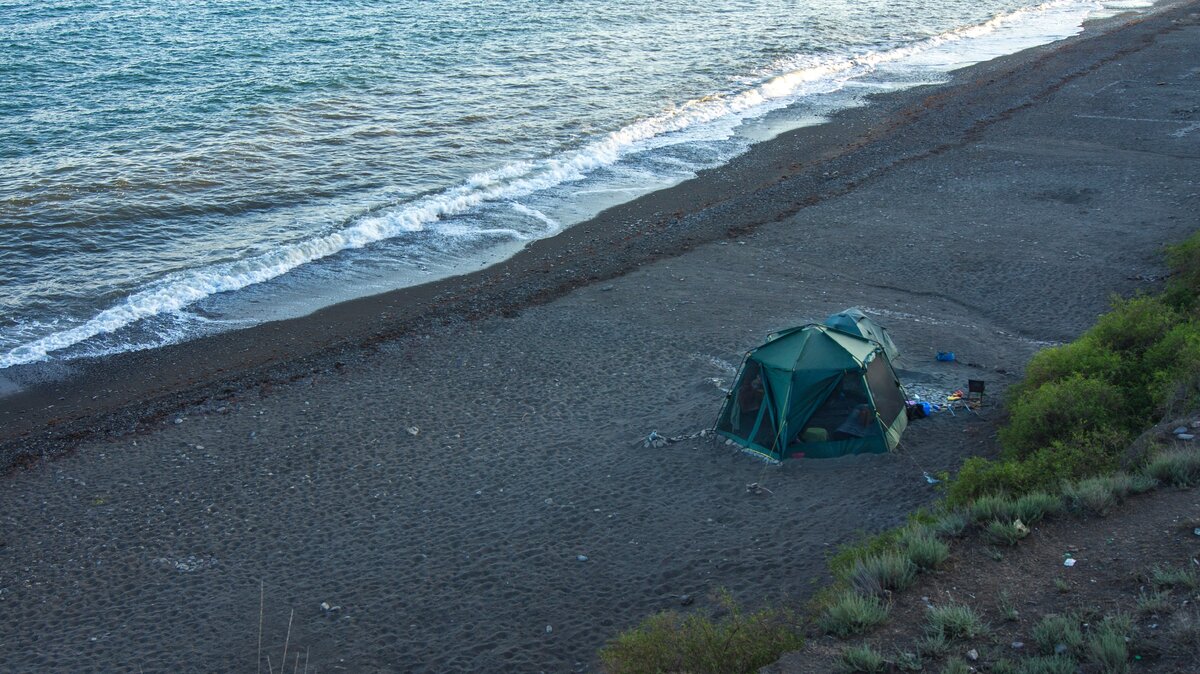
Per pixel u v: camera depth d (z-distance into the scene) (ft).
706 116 127.24
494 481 47.62
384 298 74.54
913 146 110.83
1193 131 109.81
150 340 67.41
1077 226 82.07
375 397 57.77
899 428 48.83
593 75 145.48
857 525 40.73
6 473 50.70
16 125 108.47
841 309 67.05
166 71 134.10
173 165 98.63
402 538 43.24
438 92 131.03
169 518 45.80
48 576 41.73
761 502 43.98
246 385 60.29
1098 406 42.32
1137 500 33.45
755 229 85.97
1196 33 175.01
